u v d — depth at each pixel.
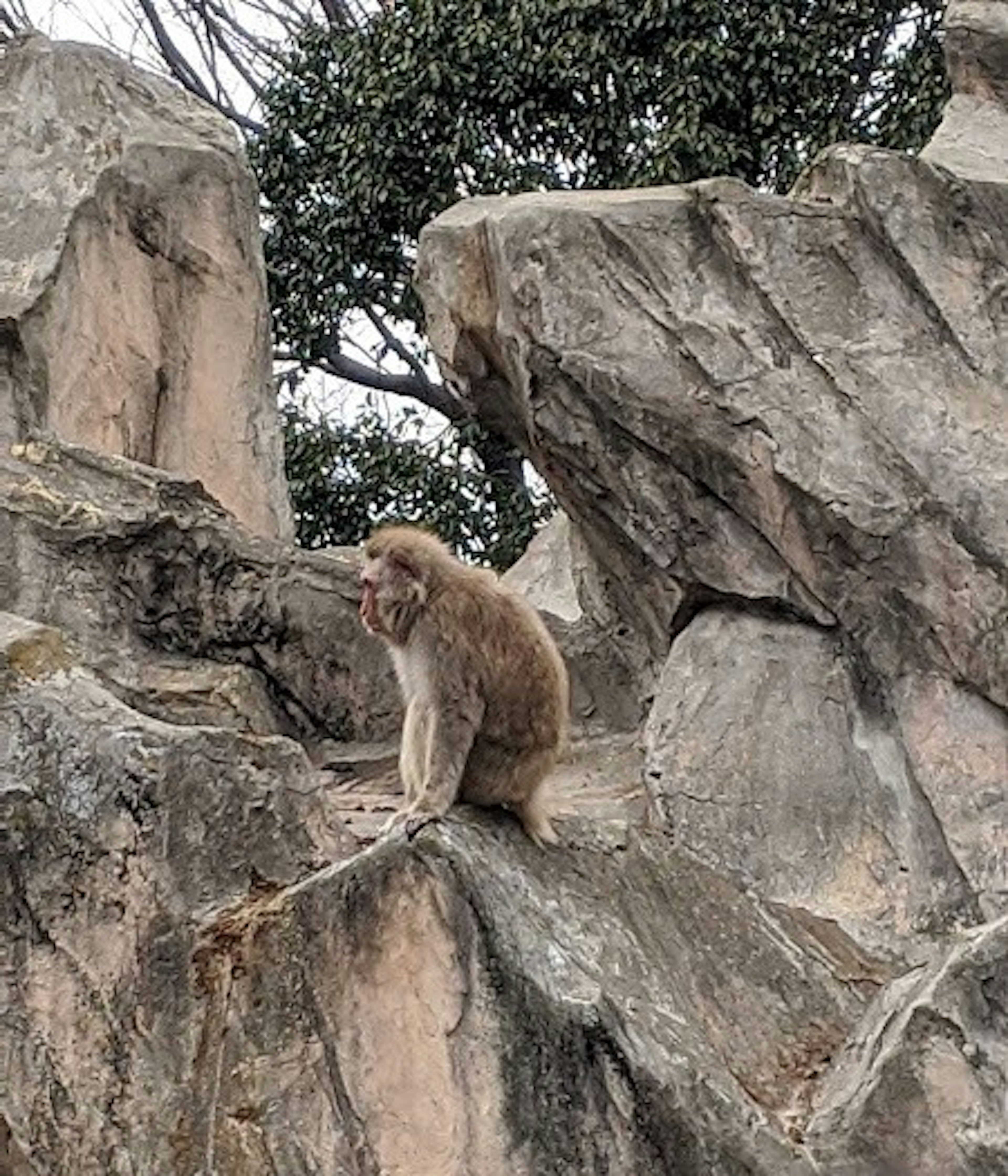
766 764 9.61
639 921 8.08
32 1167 7.09
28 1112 7.15
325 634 10.78
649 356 10.33
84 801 7.47
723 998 8.09
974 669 9.71
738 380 10.24
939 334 10.45
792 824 9.45
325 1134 6.98
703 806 9.48
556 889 7.86
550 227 10.60
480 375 11.41
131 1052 7.16
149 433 11.95
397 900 7.17
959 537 9.83
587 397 10.34
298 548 11.91
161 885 7.34
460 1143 6.94
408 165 19.09
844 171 10.86
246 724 10.24
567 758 10.85
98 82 12.56
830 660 9.96
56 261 11.42
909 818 9.46
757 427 10.12
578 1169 6.92
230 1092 7.07
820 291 10.54
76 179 11.95
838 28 18.48
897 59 18.50
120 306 11.92
